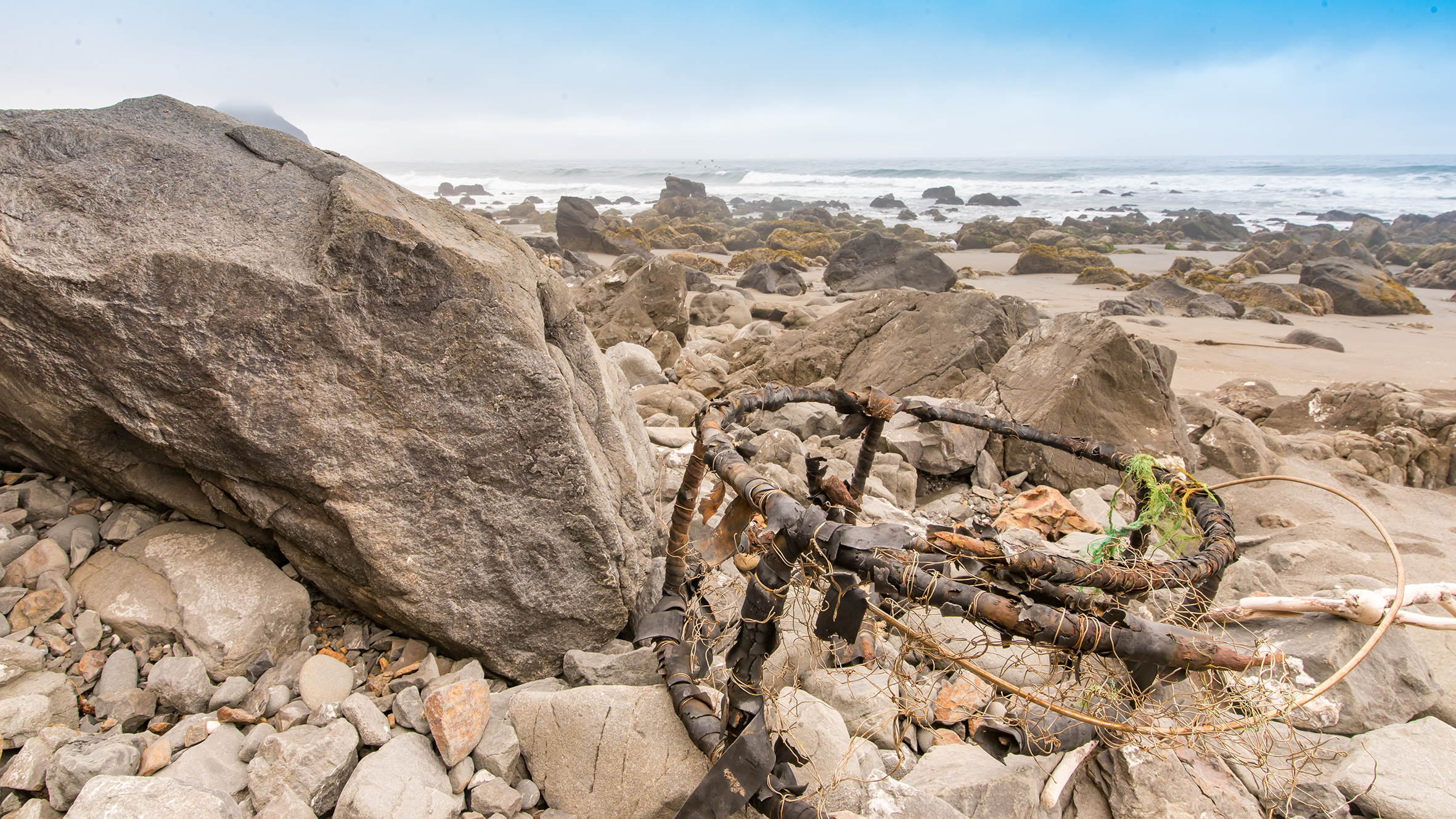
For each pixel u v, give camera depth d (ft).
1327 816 8.04
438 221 8.95
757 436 18.84
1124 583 6.21
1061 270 100.58
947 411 9.84
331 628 9.23
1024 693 6.16
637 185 323.37
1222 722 7.09
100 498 9.46
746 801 6.52
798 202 234.99
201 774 6.98
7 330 7.02
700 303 56.49
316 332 7.51
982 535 6.25
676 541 8.59
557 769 7.59
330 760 7.11
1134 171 366.63
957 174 342.44
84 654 7.99
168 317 7.09
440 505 8.13
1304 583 13.26
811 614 7.38
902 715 8.68
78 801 6.11
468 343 7.90
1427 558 15.23
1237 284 84.69
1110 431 18.66
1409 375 41.16
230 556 8.73
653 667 8.68
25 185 7.05
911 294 28.53
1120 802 8.03
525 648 8.95
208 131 8.65
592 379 9.78
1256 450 19.61
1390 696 9.37
